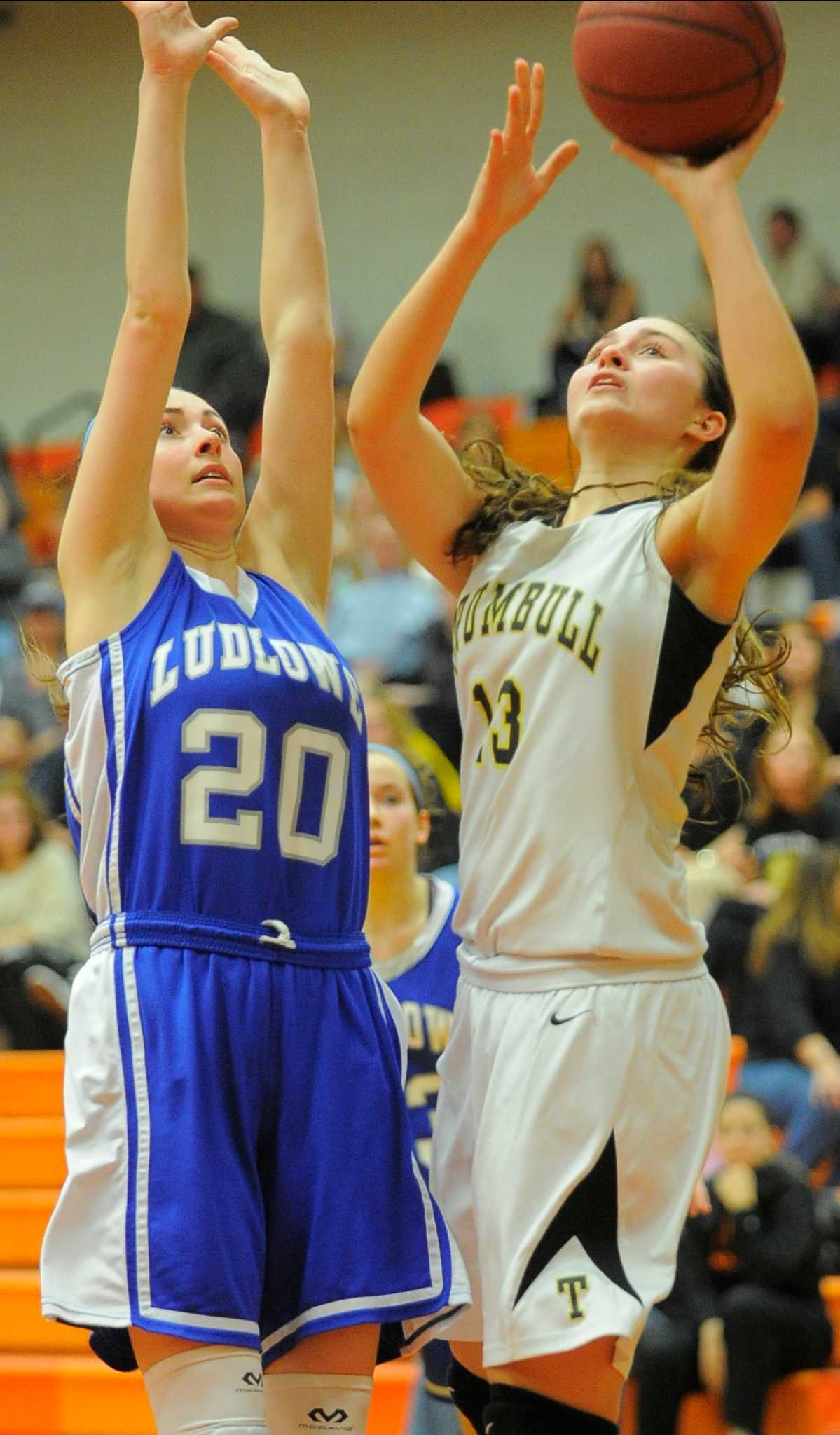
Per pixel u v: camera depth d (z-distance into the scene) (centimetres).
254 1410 381
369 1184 408
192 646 423
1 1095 986
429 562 469
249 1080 400
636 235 2075
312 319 480
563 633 418
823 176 2008
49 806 1221
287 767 419
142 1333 391
